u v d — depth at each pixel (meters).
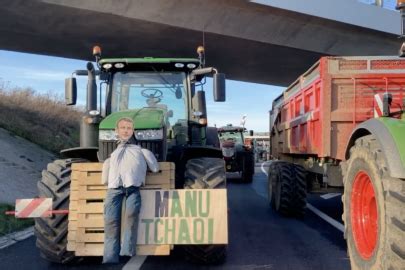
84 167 5.47
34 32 19.73
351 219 4.76
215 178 5.66
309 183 9.57
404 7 4.89
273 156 13.65
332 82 7.15
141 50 22.89
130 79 7.29
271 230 8.45
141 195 5.37
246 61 25.94
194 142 7.19
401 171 3.77
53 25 18.89
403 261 3.70
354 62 7.14
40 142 16.86
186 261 6.15
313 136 8.01
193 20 19.62
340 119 7.09
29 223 8.52
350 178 4.83
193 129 7.20
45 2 16.72
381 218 4.03
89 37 20.55
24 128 17.14
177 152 6.68
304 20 21.78
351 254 4.71
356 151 4.71
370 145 4.38
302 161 10.18
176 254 6.50
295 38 22.80
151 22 18.94
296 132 9.75
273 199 11.09
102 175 5.30
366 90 7.10
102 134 5.83
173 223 5.34
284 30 22.08
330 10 21.83
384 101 4.86
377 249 4.09
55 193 5.66
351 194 4.80
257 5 19.88
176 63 7.09
